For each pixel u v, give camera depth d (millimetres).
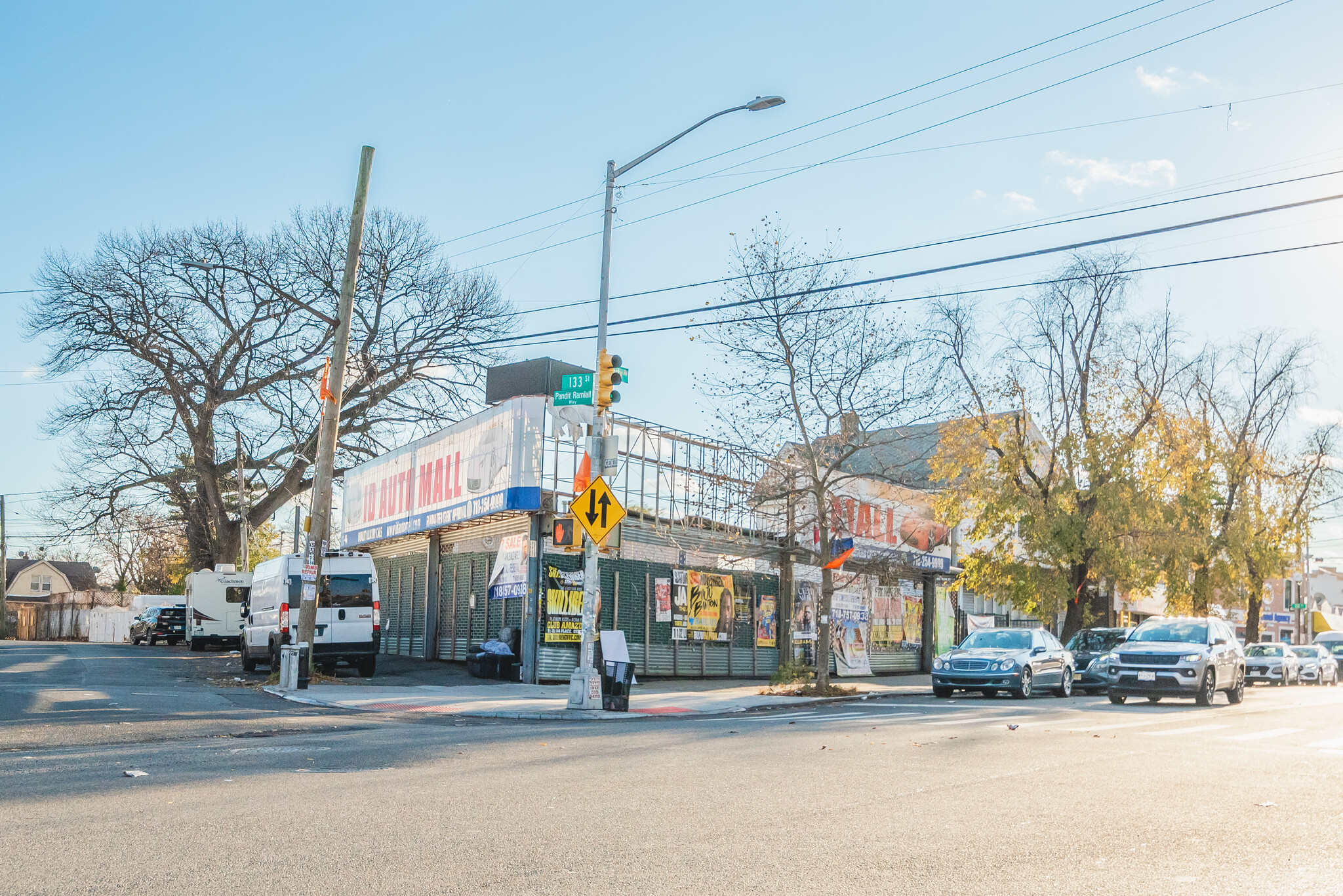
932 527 37156
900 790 8766
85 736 12008
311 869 5711
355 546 35031
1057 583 33250
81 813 7223
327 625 24344
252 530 48312
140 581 83812
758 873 5758
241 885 5363
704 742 12609
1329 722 17375
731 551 28547
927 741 12883
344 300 23094
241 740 11992
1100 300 32844
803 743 12523
